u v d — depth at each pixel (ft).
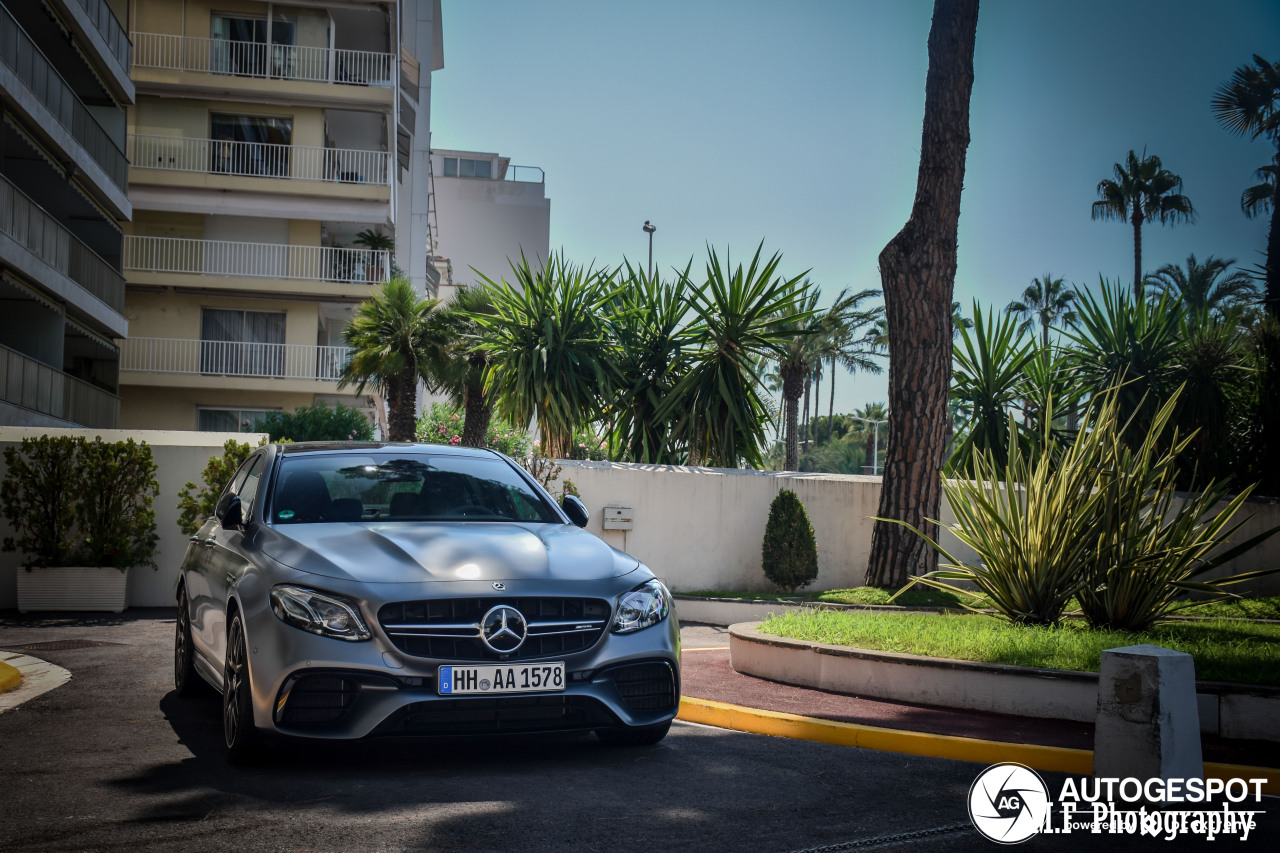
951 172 45.11
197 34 103.14
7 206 61.26
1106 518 29.58
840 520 55.72
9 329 72.28
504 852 12.12
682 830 13.23
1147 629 29.86
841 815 14.26
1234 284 166.40
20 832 12.67
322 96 103.65
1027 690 21.74
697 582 54.49
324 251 104.68
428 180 139.85
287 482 19.53
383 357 77.10
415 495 19.60
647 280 72.84
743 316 66.13
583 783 15.49
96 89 84.64
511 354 70.03
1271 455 59.88
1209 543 29.78
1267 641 27.71
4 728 19.22
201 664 20.52
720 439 65.72
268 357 103.09
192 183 101.40
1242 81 97.35
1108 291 66.95
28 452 41.81
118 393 102.01
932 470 45.29
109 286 83.15
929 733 19.40
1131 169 161.17
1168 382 63.46
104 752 17.19
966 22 45.11
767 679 26.81
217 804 13.98
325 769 16.03
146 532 44.09
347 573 15.65
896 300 45.78
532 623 15.66
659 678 16.87
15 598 42.60
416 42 136.46
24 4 70.54
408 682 14.99
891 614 32.63
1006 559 30.50
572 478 53.47
